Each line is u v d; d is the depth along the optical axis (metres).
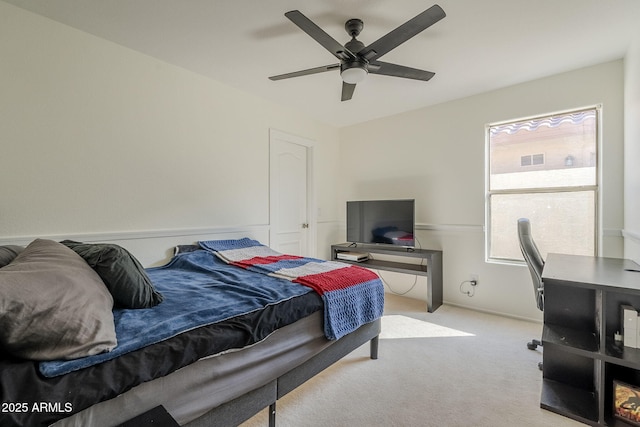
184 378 1.10
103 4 1.88
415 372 2.05
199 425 1.16
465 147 3.42
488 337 2.62
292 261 2.52
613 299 1.62
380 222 3.83
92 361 0.93
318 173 4.30
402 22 2.05
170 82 2.69
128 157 2.44
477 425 1.53
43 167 2.03
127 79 2.42
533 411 1.63
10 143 1.91
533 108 2.97
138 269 1.50
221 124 3.09
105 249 1.44
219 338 1.21
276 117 3.66
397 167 4.00
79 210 2.19
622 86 2.54
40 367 0.86
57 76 2.08
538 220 3.05
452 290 3.54
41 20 2.01
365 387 1.87
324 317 1.74
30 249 1.30
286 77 2.30
